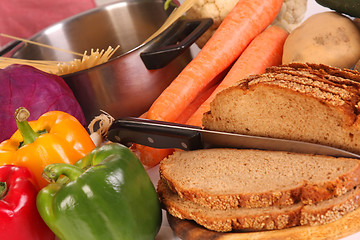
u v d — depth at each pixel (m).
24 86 0.67
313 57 0.63
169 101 0.66
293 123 0.55
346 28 0.63
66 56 0.80
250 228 0.50
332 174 0.50
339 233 0.48
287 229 0.49
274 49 0.70
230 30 0.71
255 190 0.51
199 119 0.65
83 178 0.51
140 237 0.52
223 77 0.73
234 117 0.57
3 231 0.52
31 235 0.54
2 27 1.19
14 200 0.53
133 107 0.69
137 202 0.52
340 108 0.51
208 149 0.58
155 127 0.58
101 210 0.50
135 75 0.67
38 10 1.18
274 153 0.55
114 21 0.80
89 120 0.69
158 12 0.78
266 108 0.55
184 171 0.56
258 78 0.56
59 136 0.59
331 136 0.53
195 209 0.52
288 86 0.53
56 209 0.51
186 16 0.77
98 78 0.66
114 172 0.51
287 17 0.75
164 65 0.67
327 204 0.49
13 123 0.67
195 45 0.76
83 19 0.80
